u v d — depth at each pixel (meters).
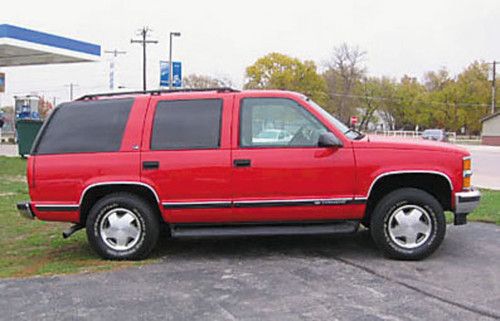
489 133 56.31
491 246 6.54
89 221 6.04
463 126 88.81
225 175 5.82
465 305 4.48
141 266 5.81
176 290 4.96
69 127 6.07
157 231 6.06
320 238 7.09
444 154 5.81
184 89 6.25
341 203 5.81
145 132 5.95
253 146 5.86
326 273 5.45
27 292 4.96
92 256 6.32
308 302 4.58
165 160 5.85
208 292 4.89
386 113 93.50
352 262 5.86
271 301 4.62
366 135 6.48
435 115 88.12
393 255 5.90
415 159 5.79
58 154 5.97
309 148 5.83
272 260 6.00
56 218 6.00
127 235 6.03
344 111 85.00
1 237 7.46
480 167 20.47
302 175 5.80
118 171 5.87
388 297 4.69
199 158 5.83
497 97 85.44
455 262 5.82
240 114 5.94
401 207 5.87
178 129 5.95
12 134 42.59
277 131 5.93
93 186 5.89
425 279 5.21
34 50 19.33
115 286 5.11
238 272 5.53
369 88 88.88
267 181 5.81
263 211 5.86
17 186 12.49
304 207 5.83
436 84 95.31
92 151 5.94
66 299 4.75
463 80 87.62
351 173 5.79
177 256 6.24
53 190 5.94
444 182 5.92
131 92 6.31
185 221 5.95
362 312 4.33
